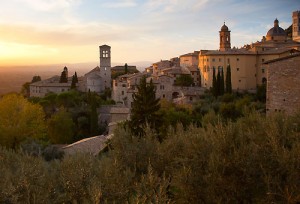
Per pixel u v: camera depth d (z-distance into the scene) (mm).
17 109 49562
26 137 46438
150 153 15789
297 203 11336
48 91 123375
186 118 51562
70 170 13078
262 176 11891
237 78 96250
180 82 102688
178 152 15680
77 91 112938
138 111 42625
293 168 11320
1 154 16844
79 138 69188
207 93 87938
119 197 11719
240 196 12102
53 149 33219
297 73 27234
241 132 13812
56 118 64562
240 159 12367
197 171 12953
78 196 12000
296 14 136250
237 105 58219
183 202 12492
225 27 130375
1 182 11711
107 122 81500
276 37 129500
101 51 131000
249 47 127750
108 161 14453
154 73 115375
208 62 99938
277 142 12539
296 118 15578
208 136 14547
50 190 12180
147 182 11875
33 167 13234
